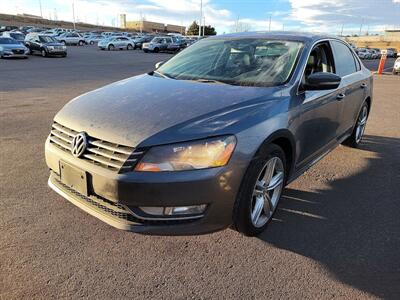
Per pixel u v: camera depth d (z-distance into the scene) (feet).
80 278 8.61
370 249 10.14
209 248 9.95
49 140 10.36
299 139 11.42
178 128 8.65
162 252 9.70
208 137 8.59
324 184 14.38
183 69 13.33
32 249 9.57
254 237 10.50
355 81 16.24
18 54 82.89
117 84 12.25
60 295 8.06
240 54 13.17
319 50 13.78
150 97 10.37
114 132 8.75
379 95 40.06
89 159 9.00
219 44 14.28
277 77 11.72
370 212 12.25
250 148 9.11
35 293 8.07
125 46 147.02
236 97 10.24
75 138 9.21
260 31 15.05
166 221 8.80
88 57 95.66
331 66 14.56
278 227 11.08
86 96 11.17
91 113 9.70
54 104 29.37
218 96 10.30
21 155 16.55
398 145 20.02
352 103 16.16
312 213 12.03
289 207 12.37
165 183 8.30
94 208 9.33
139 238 10.27
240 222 9.57
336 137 15.28
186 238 10.35
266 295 8.30
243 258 9.57
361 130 19.11
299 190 13.74
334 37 15.46
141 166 8.35
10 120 23.24
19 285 8.29
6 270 8.75
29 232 10.32
